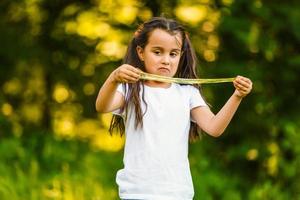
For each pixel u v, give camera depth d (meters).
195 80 4.65
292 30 10.66
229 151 10.87
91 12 11.77
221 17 10.71
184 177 4.72
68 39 11.91
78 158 9.76
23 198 8.00
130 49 4.93
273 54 10.85
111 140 11.98
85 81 11.97
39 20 11.98
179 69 5.00
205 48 11.02
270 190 9.12
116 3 11.59
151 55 4.76
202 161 9.83
